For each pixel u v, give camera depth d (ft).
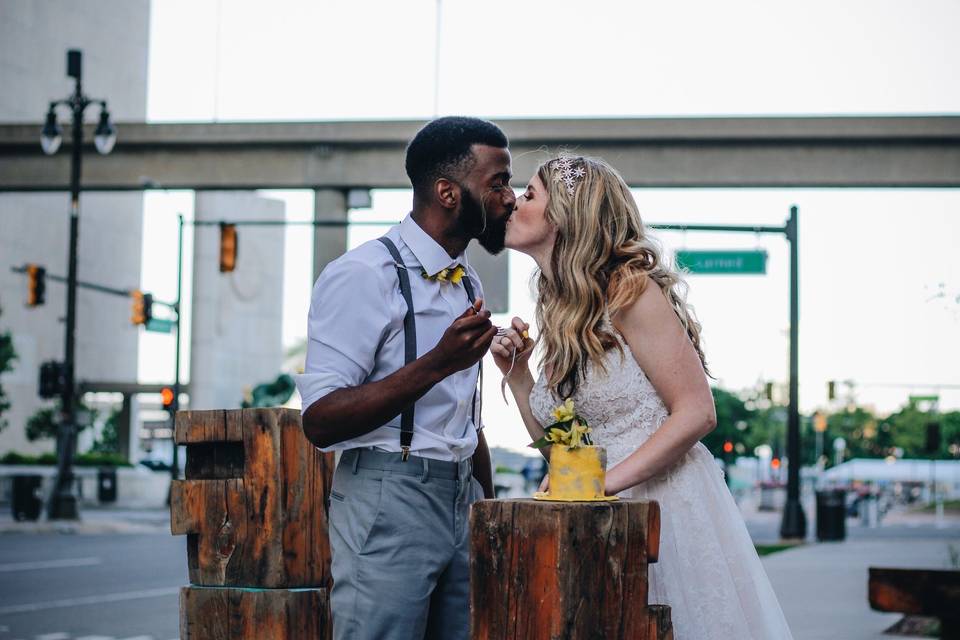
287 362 277.03
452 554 11.05
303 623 12.09
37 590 40.29
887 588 12.69
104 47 181.06
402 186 81.10
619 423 11.62
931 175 76.13
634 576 9.72
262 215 159.63
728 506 11.83
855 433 298.15
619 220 11.61
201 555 12.41
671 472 11.62
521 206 11.84
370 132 80.74
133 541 66.74
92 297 176.24
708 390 11.42
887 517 161.79
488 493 12.39
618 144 78.38
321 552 12.51
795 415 75.97
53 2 167.94
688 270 12.28
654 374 11.38
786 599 35.63
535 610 9.32
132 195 190.08
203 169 83.56
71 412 81.20
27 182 86.48
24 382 150.10
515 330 12.48
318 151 82.02
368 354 10.77
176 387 89.71
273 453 12.15
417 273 11.15
